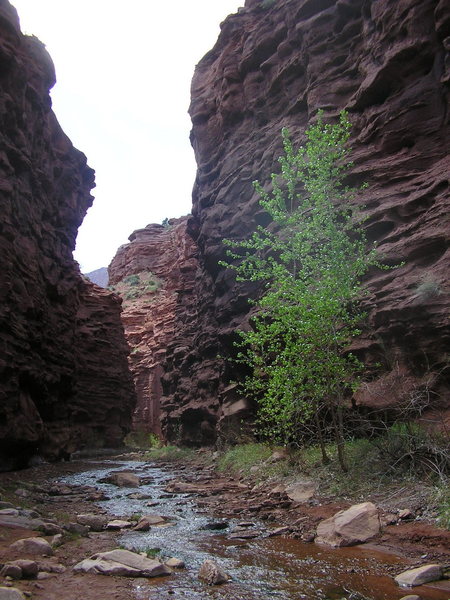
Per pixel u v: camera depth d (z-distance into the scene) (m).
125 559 5.08
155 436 48.16
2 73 17.44
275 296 10.59
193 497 10.29
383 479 8.21
